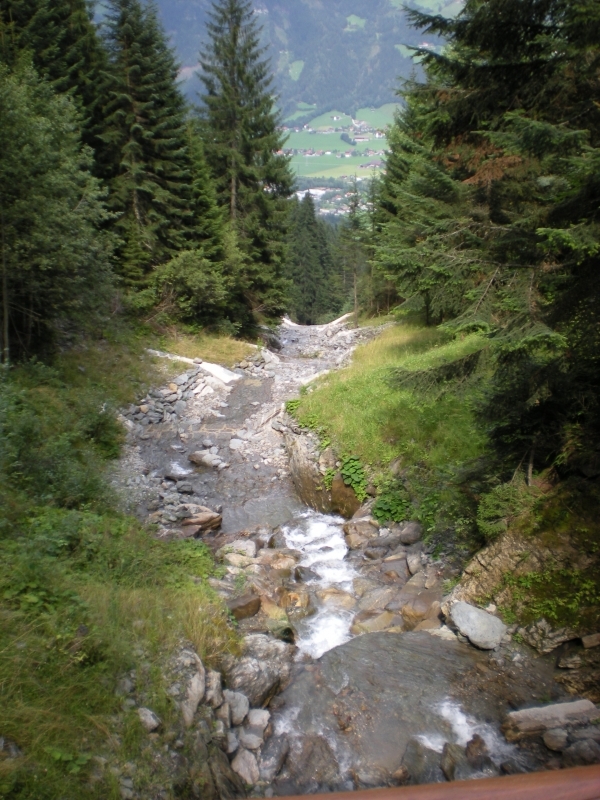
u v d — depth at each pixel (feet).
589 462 20.59
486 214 26.78
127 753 13.71
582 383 19.57
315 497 37.60
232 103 84.17
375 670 20.20
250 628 23.04
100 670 15.35
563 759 15.67
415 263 20.84
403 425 36.45
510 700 18.24
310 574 28.68
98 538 23.50
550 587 20.11
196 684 16.76
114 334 61.00
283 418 48.03
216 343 72.54
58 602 17.10
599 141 16.65
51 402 40.32
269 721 18.11
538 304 18.16
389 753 17.03
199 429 49.55
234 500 38.63
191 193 74.02
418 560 27.91
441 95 20.97
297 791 15.89
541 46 17.81
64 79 58.59
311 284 218.79
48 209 39.55
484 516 22.70
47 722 13.14
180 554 26.53
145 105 67.21
